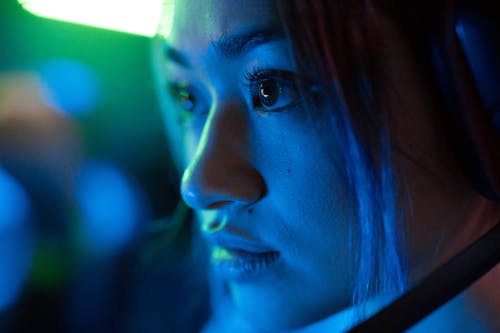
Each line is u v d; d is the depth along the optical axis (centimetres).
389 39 51
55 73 164
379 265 52
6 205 137
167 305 126
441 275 53
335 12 49
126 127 162
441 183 54
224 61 54
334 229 54
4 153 147
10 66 163
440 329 60
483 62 47
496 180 50
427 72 52
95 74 168
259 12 51
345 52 49
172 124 76
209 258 96
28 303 139
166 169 155
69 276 143
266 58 52
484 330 59
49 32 164
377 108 50
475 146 49
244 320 76
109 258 144
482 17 47
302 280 58
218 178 54
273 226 56
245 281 60
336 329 57
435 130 53
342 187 52
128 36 163
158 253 123
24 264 138
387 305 52
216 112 56
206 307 105
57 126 156
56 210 146
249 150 55
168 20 58
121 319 138
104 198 152
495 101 47
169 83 65
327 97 50
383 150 50
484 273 54
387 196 51
